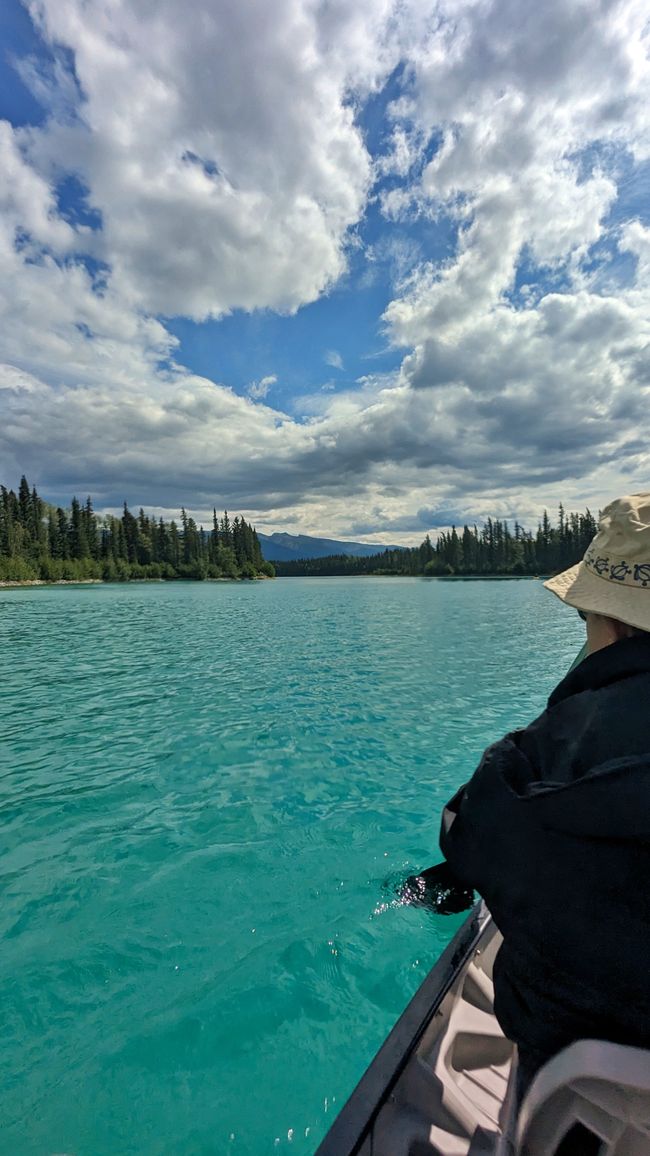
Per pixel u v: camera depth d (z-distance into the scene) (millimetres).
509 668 11703
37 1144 2188
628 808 844
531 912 980
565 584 1284
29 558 84312
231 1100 2359
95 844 4508
